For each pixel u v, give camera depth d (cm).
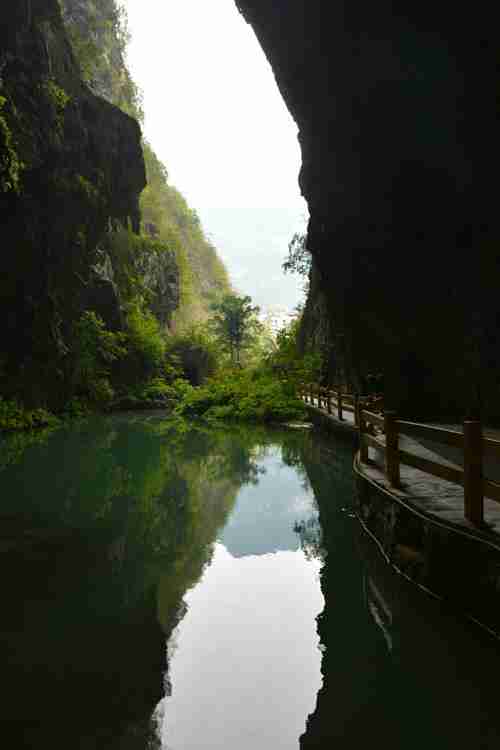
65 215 2344
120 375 3544
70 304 2594
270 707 388
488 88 1020
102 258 3491
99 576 637
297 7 1445
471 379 1292
